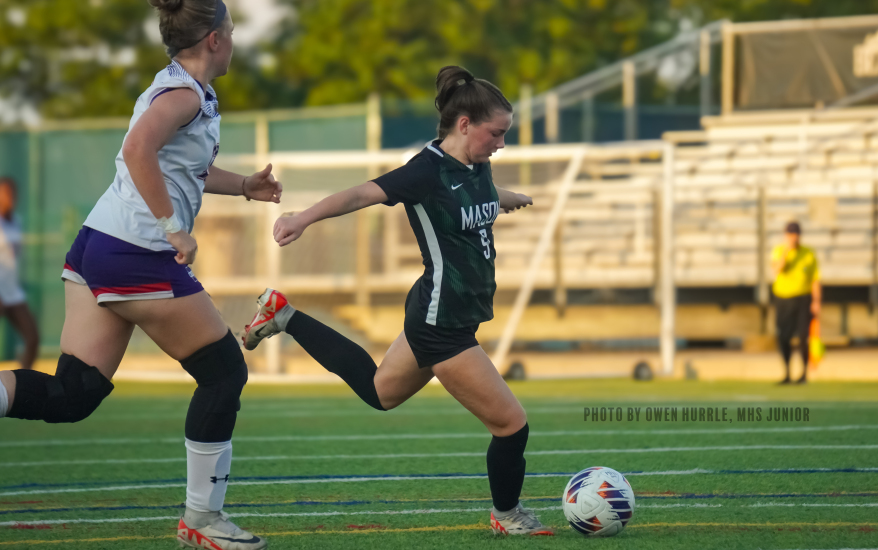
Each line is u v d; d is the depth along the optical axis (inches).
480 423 1222.3
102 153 2534.5
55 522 628.1
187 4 500.1
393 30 4229.8
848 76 2674.7
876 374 2005.4
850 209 2485.2
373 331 2226.9
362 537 572.1
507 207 619.2
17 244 1669.5
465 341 547.8
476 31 4131.4
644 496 692.7
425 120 2549.2
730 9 4404.5
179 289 505.7
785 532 568.7
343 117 2458.2
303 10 4667.8
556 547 534.9
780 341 1828.2
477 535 574.2
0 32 4505.4
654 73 3873.0
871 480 752.3
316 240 2231.8
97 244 502.3
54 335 2405.3
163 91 491.8
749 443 968.9
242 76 4436.5
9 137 2549.2
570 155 2017.7
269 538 571.8
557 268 2268.7
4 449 1023.6
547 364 2167.8
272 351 2100.1
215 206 2193.7
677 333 2342.5
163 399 1669.5
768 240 2470.5
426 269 550.6
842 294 2379.4
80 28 4510.3
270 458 921.5
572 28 4256.9
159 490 757.9
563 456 897.5
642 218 2418.8
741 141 2783.0
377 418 1301.7
